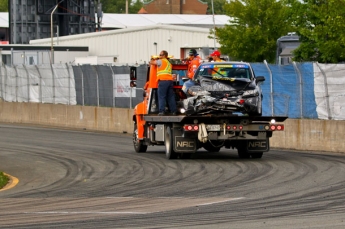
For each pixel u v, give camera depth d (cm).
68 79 6750
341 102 4428
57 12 12719
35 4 12600
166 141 3847
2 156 4156
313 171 3133
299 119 4450
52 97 7000
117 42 11188
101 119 6259
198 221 1997
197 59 4009
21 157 4094
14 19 12425
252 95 3681
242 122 3659
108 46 11244
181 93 3991
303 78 4634
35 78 7219
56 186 2931
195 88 3700
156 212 2169
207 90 3678
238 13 8769
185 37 10619
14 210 2291
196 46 10531
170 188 2731
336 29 5391
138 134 4231
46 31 12719
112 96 6181
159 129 3969
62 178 3186
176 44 10700
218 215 2089
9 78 7656
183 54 10656
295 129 4459
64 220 2064
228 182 2847
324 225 1892
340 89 4438
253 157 3809
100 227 1942
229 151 4297
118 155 4109
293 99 4738
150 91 4078
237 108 3650
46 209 2295
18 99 7512
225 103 3634
